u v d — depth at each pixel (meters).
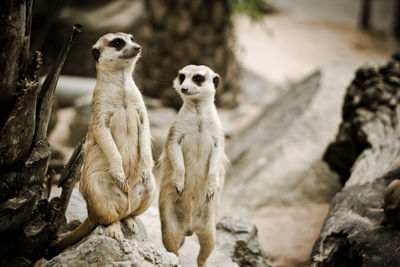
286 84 11.29
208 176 3.08
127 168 2.85
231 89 9.60
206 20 8.98
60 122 8.66
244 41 14.27
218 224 3.81
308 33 16.25
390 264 2.97
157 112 8.52
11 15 2.30
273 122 7.31
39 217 2.83
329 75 7.26
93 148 2.77
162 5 8.81
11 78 2.40
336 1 19.81
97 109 2.77
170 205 3.13
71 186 2.97
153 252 2.62
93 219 2.74
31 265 2.70
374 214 3.47
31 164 2.61
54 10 9.80
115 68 2.81
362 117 5.08
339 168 5.59
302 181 5.65
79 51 10.60
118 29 10.70
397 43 16.34
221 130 3.21
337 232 3.43
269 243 4.48
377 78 5.30
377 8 18.02
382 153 4.37
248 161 6.51
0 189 2.49
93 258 2.48
